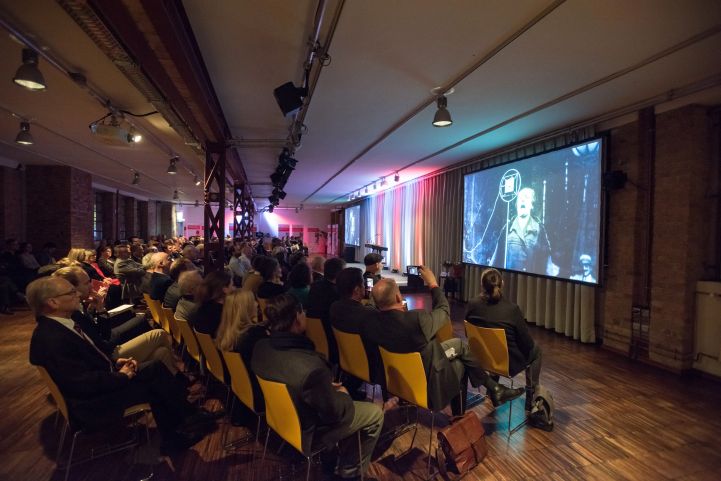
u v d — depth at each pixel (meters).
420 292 9.27
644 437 2.65
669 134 4.03
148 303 4.20
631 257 4.43
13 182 8.09
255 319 2.29
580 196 4.88
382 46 3.02
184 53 2.62
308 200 18.38
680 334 3.89
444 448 2.17
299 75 3.59
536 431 2.72
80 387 1.93
